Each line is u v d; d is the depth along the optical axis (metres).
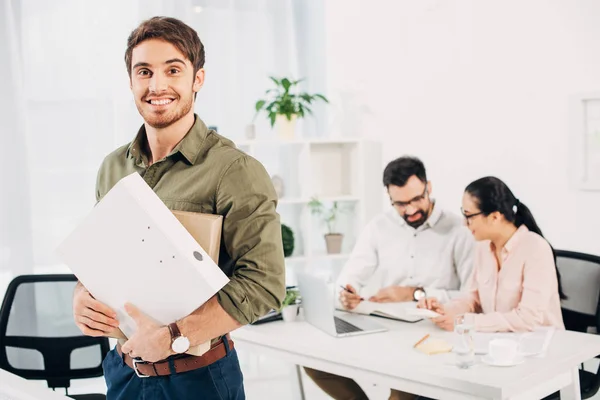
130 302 1.44
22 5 3.91
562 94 3.42
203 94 4.34
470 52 3.84
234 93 4.41
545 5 3.46
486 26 3.75
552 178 3.49
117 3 4.08
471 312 2.66
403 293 3.13
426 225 3.42
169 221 1.38
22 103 3.92
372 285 3.56
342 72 4.53
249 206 1.55
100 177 1.84
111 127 4.11
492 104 3.75
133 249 1.37
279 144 4.42
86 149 4.07
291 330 2.54
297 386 3.00
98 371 2.65
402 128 4.25
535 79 3.53
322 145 4.53
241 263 1.54
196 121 1.63
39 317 2.70
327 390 2.91
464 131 3.91
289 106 4.24
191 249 1.38
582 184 3.35
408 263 3.45
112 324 1.49
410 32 4.15
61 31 3.99
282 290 1.57
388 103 4.31
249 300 1.51
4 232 3.91
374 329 2.50
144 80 1.53
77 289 1.58
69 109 4.04
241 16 4.41
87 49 4.04
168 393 1.58
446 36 3.96
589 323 2.59
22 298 2.70
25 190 3.94
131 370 1.63
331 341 2.38
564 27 3.39
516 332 2.39
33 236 4.00
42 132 4.00
